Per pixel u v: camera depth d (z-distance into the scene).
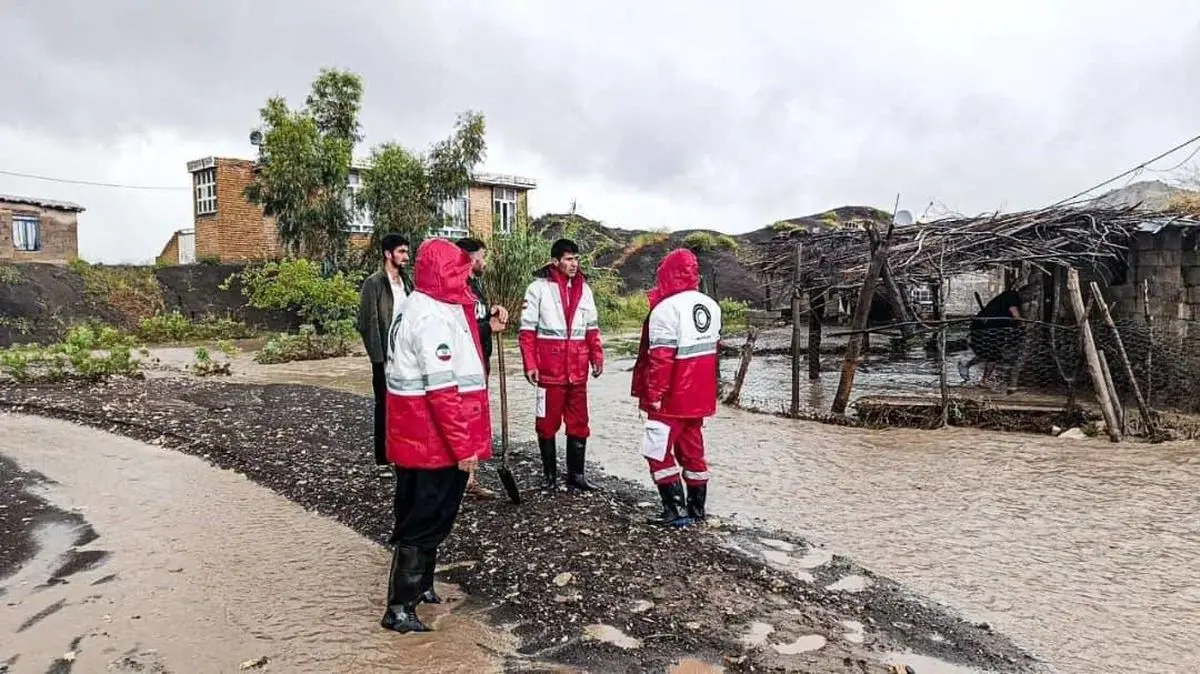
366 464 7.43
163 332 22.70
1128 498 6.73
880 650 4.00
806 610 4.43
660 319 5.67
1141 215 11.28
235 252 27.83
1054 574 5.05
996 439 9.30
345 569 5.07
